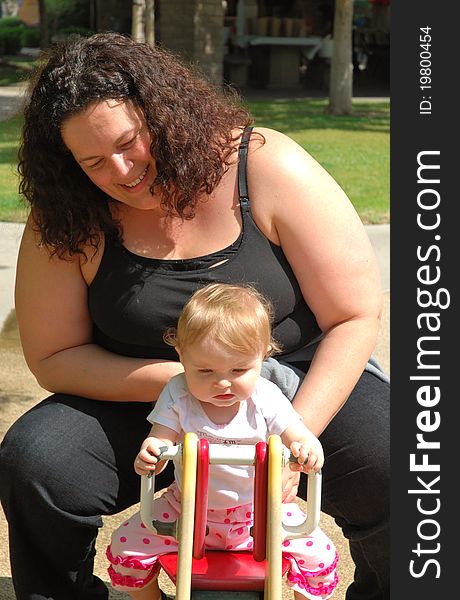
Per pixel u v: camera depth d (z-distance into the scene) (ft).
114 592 10.30
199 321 7.66
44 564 8.63
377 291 8.97
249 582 7.54
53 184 8.64
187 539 7.17
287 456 7.55
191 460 7.17
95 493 8.43
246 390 7.81
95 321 8.98
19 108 9.09
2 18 116.67
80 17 100.01
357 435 8.59
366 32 84.74
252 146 8.87
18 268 9.14
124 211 8.82
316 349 9.14
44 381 9.09
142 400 8.78
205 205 8.74
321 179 8.91
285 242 8.78
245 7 81.66
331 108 58.34
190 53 61.93
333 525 12.08
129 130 8.05
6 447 8.41
